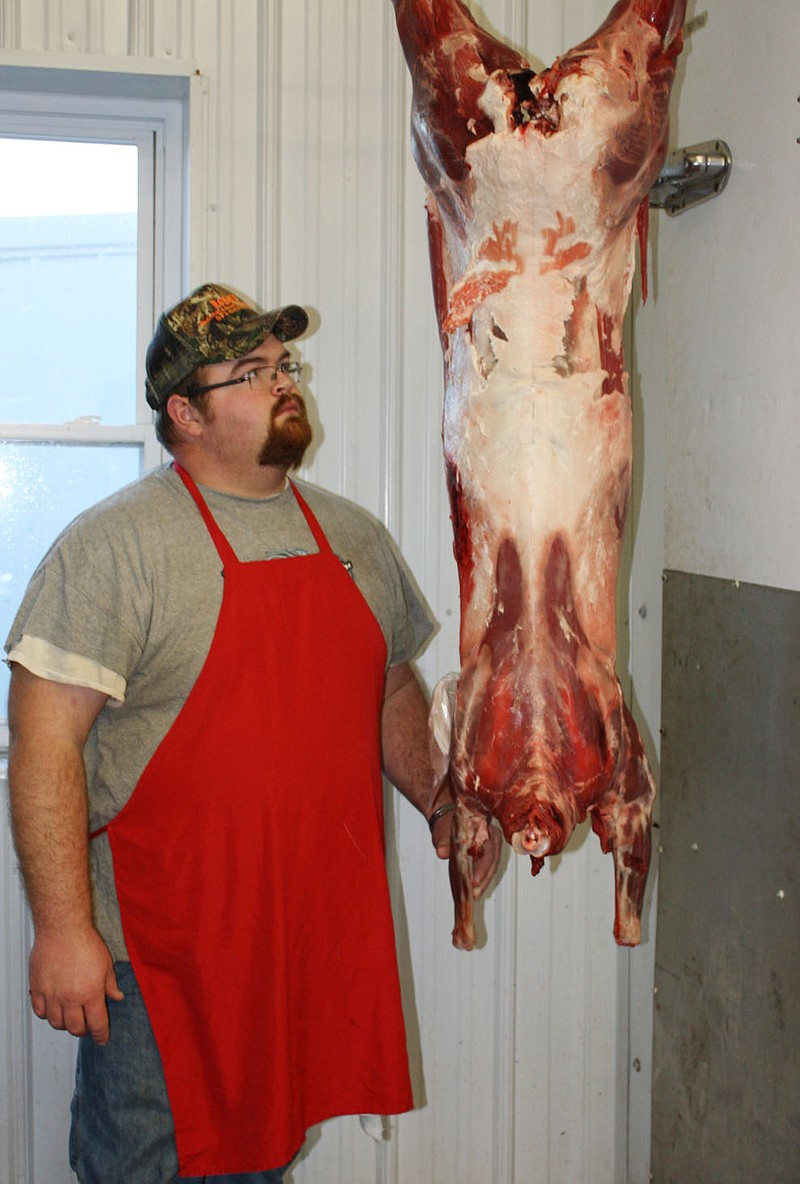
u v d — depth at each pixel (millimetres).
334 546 1777
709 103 1902
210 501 1680
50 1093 2062
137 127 2135
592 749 1469
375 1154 2174
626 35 1422
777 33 1700
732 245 1845
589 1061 2260
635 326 2199
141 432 2133
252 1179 1720
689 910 2010
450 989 2193
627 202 1464
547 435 1469
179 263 2139
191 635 1599
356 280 2078
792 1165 1684
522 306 1470
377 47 2057
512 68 1449
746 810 1810
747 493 1814
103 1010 1541
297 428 1671
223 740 1595
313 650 1657
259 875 1604
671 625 2062
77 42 1979
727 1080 1881
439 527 2129
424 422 2111
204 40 2008
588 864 2225
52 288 2150
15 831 1548
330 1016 1685
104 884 1654
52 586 1577
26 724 1549
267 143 2027
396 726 1930
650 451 2156
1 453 2123
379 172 2068
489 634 1505
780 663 1712
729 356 1863
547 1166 2260
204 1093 1611
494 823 1767
